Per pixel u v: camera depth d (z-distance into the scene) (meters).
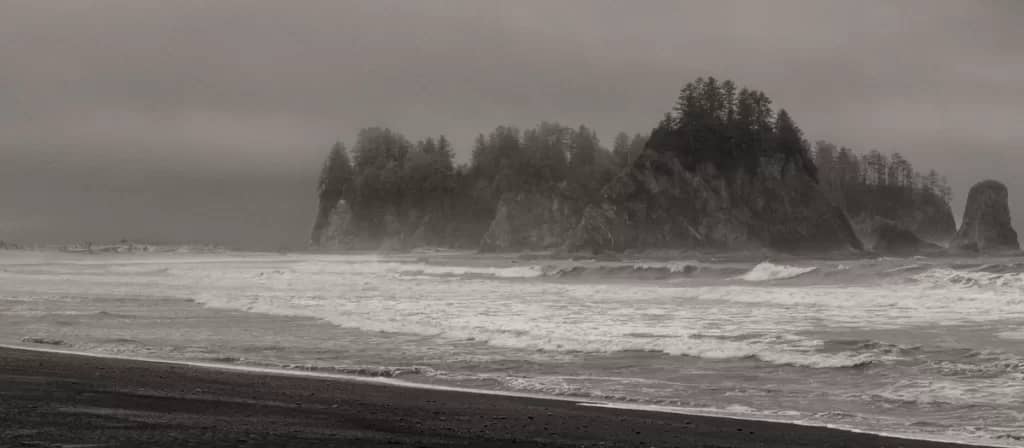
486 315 29.39
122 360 19.17
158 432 10.63
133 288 49.25
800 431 12.09
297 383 16.16
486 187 163.75
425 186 164.50
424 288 48.94
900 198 143.38
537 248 133.88
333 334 24.69
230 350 21.55
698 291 39.06
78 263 95.56
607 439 11.34
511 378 17.19
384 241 160.38
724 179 114.25
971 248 102.31
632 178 116.00
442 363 19.31
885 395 14.84
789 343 20.89
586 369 18.23
